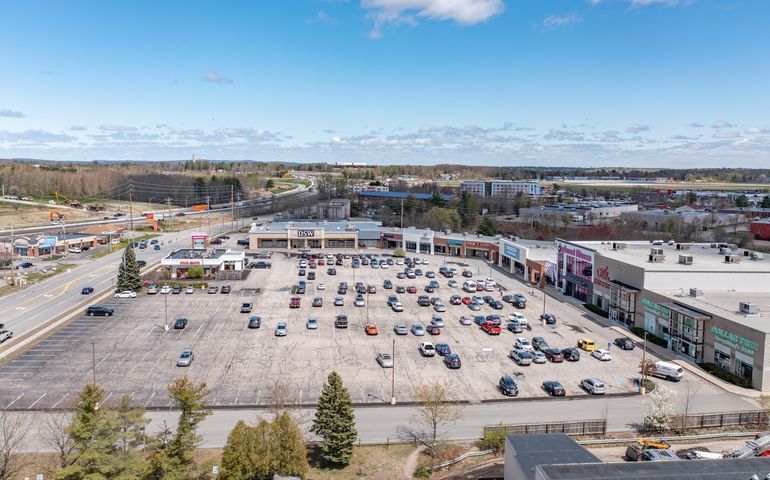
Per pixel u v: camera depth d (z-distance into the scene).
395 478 39.66
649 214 179.62
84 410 35.41
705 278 74.44
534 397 53.56
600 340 71.31
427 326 76.62
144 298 89.38
